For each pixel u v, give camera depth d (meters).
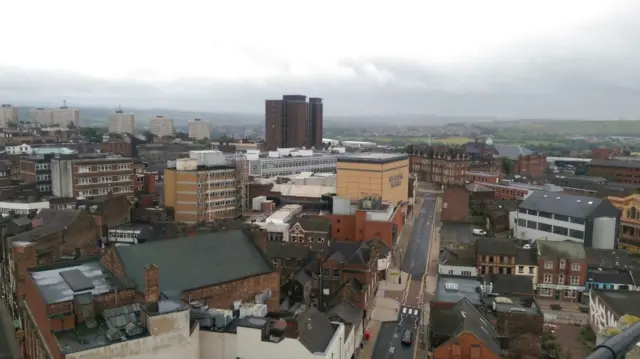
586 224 133.00
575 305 107.19
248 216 159.12
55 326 57.03
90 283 64.25
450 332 72.75
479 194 197.62
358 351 83.69
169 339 57.44
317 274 107.19
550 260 110.25
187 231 123.75
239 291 80.62
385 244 130.50
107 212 128.00
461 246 129.62
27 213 134.75
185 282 74.88
